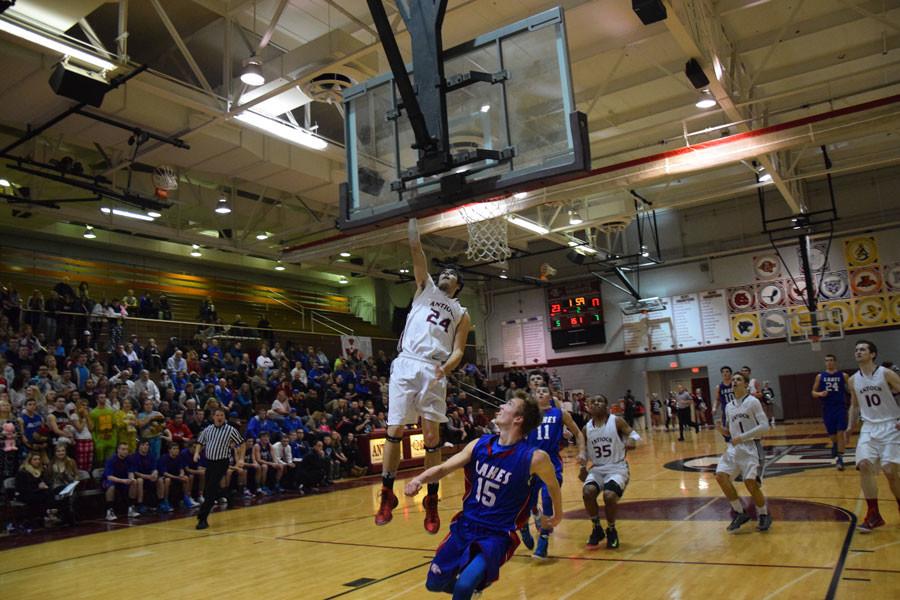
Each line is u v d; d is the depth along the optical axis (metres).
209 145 15.69
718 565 5.87
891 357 25.02
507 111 4.74
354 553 7.56
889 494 9.05
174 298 25.14
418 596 5.49
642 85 18.22
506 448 3.67
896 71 18.69
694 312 28.80
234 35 14.06
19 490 10.25
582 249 25.75
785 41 16.77
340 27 14.55
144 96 13.93
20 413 11.27
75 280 22.30
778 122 21.64
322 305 30.64
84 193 18.88
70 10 10.02
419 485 3.67
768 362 27.23
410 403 4.27
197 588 6.27
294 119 15.57
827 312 25.89
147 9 12.77
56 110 13.36
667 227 29.66
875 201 25.77
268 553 7.85
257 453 13.87
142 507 12.02
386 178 5.22
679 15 11.63
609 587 5.39
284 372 19.16
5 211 19.73
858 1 15.34
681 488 11.01
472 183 4.76
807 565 5.64
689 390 29.16
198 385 16.52
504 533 3.53
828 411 12.23
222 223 23.06
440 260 28.67
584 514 9.01
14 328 16.16
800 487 10.21
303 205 22.11
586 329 31.00
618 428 7.08
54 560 8.06
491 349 33.28
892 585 4.91
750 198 28.12
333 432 16.52
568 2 13.79
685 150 16.38
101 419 12.39
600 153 22.70
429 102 4.92
